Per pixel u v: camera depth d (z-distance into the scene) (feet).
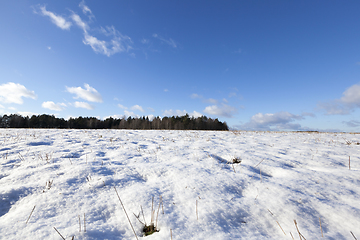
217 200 8.55
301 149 20.81
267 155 17.39
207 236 6.18
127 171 12.30
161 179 11.24
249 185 10.38
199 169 13.06
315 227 6.67
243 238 6.16
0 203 7.64
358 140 28.94
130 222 6.95
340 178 10.90
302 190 9.43
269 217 7.38
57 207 7.59
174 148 20.92
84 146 20.45
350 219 6.88
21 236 5.77
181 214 7.47
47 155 15.01
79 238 5.84
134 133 37.68
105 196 8.82
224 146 22.48
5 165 12.46
